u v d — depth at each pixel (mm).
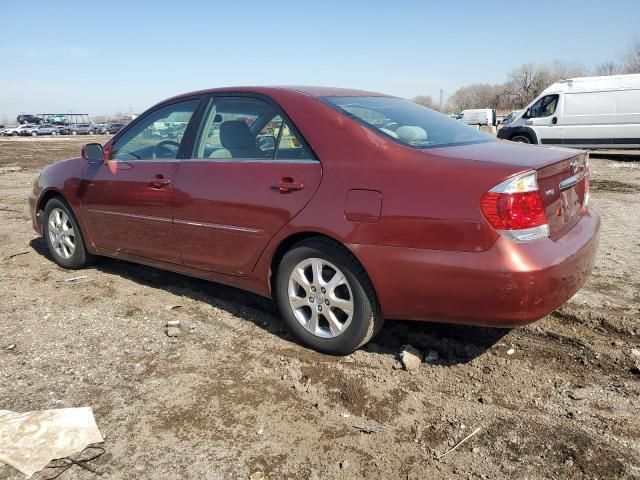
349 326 3217
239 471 2389
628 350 3346
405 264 2887
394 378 3119
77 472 2381
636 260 5176
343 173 3115
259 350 3477
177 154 4066
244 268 3652
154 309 4172
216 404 2883
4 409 2834
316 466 2418
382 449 2525
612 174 12797
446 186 2789
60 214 5180
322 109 3371
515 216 2656
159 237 4172
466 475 2352
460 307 2807
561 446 2510
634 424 2662
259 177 3471
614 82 16078
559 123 16969
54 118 88562
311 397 2939
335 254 3162
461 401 2900
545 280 2672
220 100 3930
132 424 2719
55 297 4461
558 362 3279
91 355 3430
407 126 3404
